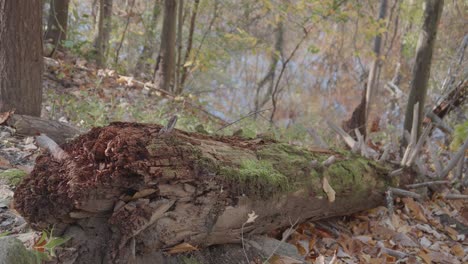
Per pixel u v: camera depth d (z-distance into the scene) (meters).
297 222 3.15
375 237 3.58
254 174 2.58
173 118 2.31
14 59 4.07
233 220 2.56
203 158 2.39
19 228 2.54
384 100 11.80
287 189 2.81
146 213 2.15
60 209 2.16
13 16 4.03
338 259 3.13
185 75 9.30
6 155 3.47
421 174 4.39
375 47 10.13
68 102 5.20
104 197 2.14
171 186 2.22
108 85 6.99
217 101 14.41
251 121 6.90
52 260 2.17
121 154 2.10
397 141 5.96
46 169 2.29
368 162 3.74
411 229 3.80
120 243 2.18
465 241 3.84
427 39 5.08
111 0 9.79
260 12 10.77
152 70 10.30
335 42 13.67
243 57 15.57
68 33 8.74
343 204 3.44
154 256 2.32
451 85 6.36
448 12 8.35
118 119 5.13
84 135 2.41
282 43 12.47
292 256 2.82
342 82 15.11
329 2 7.54
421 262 3.34
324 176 3.15
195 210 2.35
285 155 3.05
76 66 7.20
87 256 2.22
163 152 2.20
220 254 2.64
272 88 13.48
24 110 4.18
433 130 6.12
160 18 11.88
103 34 9.49
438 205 4.33
